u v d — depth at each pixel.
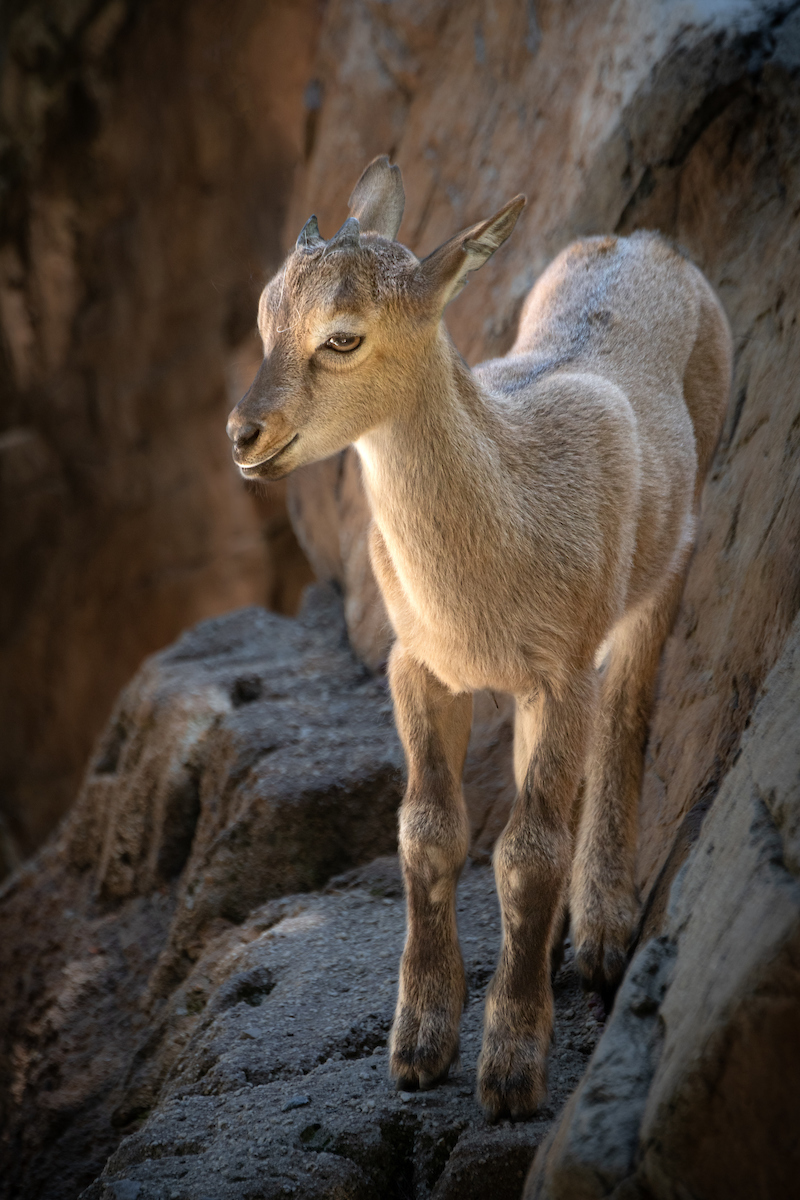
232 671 25.84
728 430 18.62
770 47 20.05
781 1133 8.37
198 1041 15.25
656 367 15.66
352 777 20.05
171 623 47.94
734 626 15.34
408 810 13.07
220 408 46.03
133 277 44.91
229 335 45.22
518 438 13.12
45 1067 21.38
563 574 12.77
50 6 41.25
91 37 41.72
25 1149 20.31
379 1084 12.85
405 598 13.35
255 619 28.59
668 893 13.08
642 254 16.81
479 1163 11.09
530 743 13.25
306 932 17.20
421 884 12.87
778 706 10.88
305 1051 14.02
